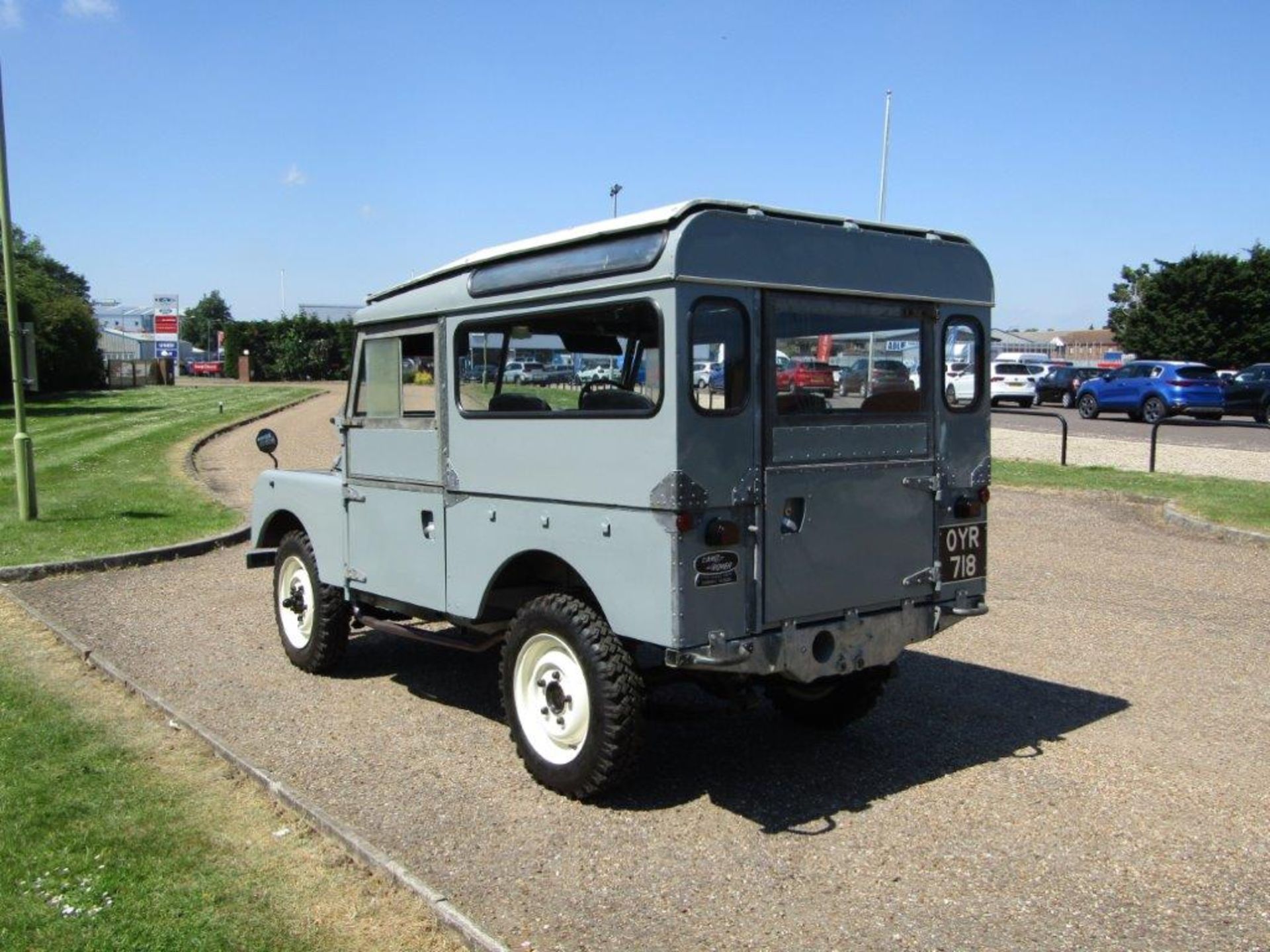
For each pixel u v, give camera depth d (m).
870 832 4.55
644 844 4.42
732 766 5.36
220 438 25.53
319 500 6.78
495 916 3.81
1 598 9.37
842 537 4.88
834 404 4.86
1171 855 4.31
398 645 7.84
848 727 5.94
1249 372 29.88
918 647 7.59
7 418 31.36
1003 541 11.70
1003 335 111.06
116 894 3.94
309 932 3.69
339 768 5.32
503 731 5.91
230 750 5.37
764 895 3.98
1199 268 55.91
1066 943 3.63
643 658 5.08
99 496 14.82
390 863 4.09
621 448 4.51
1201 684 6.66
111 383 55.69
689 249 4.29
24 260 55.31
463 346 5.46
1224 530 11.73
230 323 72.12
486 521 5.34
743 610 4.54
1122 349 61.28
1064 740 5.69
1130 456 19.81
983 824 4.62
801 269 4.67
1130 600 8.97
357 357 6.38
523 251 5.07
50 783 5.01
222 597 9.34
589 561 4.72
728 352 4.46
